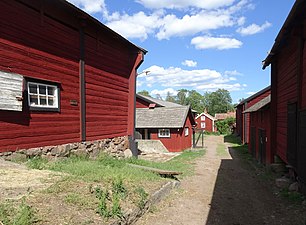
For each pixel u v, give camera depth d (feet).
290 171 28.25
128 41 37.99
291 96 27.22
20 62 22.34
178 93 377.91
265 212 19.95
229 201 22.76
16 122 21.86
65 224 11.90
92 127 32.27
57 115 26.48
